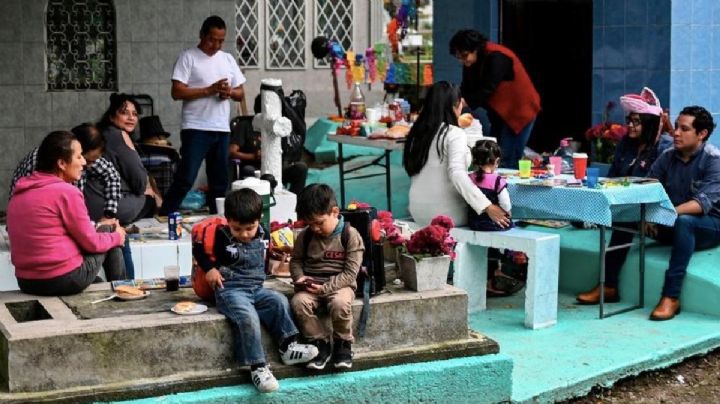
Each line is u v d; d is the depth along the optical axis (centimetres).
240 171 1014
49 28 1174
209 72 970
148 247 769
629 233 834
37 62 1166
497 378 611
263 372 548
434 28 1211
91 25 1190
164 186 1063
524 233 775
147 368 543
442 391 595
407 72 1439
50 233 592
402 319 597
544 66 1123
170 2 1202
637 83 996
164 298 601
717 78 1001
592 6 1070
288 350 561
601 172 995
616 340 739
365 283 588
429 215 809
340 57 1413
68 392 523
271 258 638
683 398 682
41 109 1172
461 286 795
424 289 612
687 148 816
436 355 600
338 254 578
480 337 620
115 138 820
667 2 965
